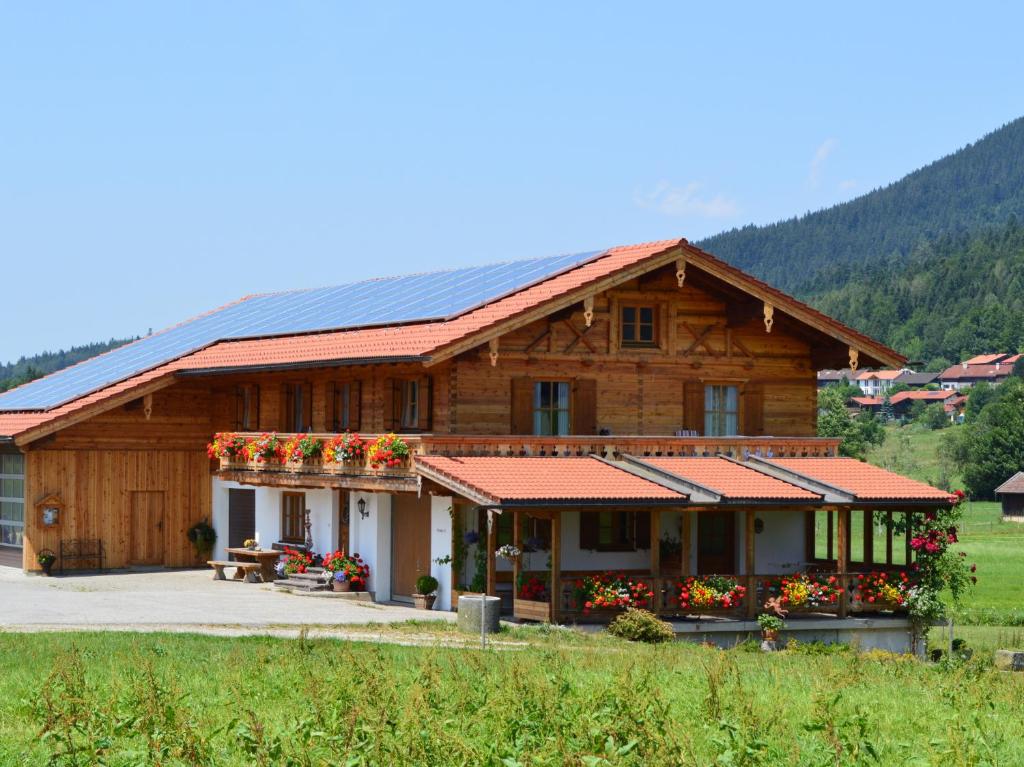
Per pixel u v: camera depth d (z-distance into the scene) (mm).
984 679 27594
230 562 47125
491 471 36719
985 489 143000
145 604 38062
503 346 40375
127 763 17219
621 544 40031
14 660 26547
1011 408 145625
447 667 25094
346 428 43688
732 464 40438
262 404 47625
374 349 40031
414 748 17531
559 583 35219
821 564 42188
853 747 18688
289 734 18219
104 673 24625
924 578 39219
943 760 18781
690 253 40781
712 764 17750
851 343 43156
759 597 37344
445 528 38594
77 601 38688
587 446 39594
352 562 41312
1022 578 68000
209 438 50031
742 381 43875
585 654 28641
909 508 39344
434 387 40438
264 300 60469
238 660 25875
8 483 49000
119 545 48250
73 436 47500
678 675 25438
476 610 33812
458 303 42594
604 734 17953
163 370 48594
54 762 17344
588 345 41562
